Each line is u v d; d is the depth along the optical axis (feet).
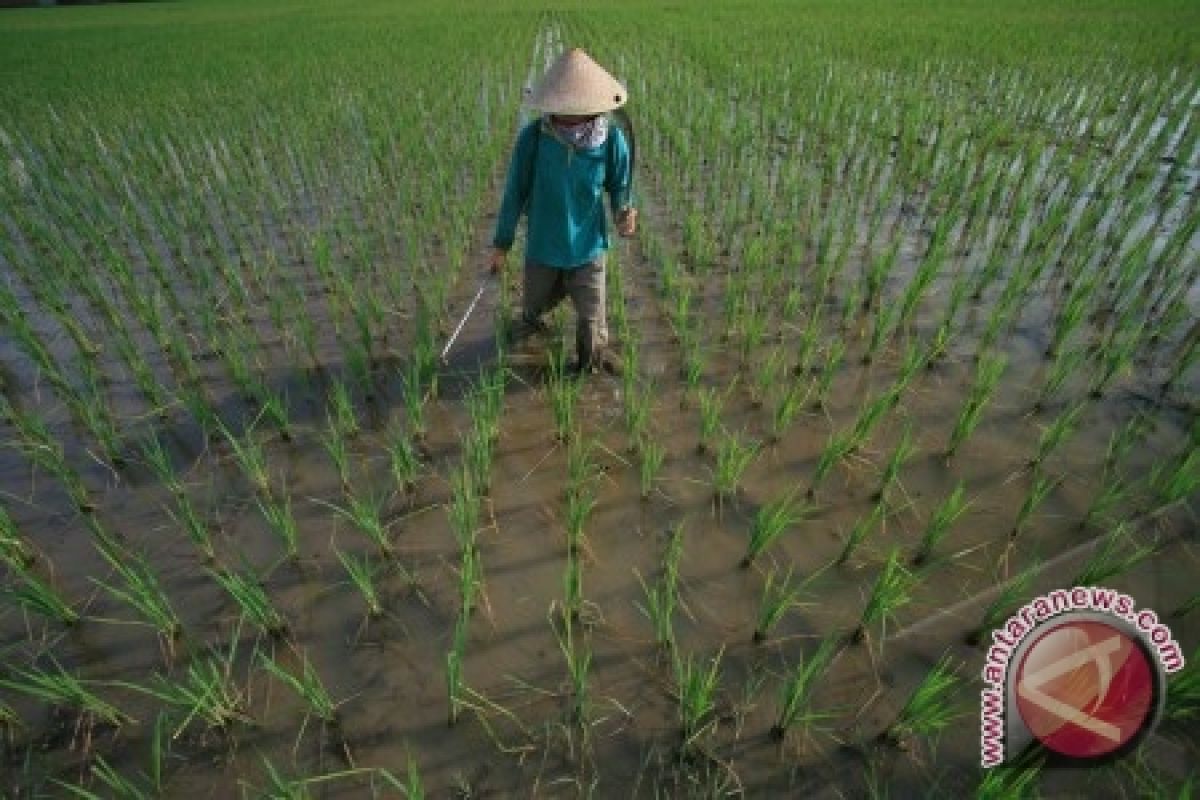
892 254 13.55
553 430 10.46
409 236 15.67
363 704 6.87
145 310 12.89
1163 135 20.48
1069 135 22.03
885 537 8.43
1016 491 9.02
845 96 24.82
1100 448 9.62
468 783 6.22
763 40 39.93
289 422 10.81
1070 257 14.62
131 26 71.15
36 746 6.56
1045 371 11.26
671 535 8.62
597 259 10.78
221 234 17.65
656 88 27.84
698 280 14.42
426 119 25.77
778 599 7.72
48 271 15.01
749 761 6.29
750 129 21.95
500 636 7.49
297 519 9.01
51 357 12.68
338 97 30.22
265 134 25.17
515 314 13.38
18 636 7.61
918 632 7.32
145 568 7.52
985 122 23.22
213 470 9.90
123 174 22.13
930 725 6.09
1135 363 11.28
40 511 9.27
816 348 12.08
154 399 10.93
